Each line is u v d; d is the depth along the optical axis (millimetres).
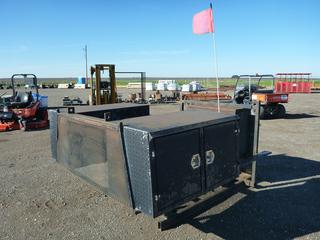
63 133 3898
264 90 13250
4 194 4594
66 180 5184
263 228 3488
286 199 4273
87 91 39375
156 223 3619
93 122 3205
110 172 3023
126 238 3297
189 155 2877
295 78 31922
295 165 5863
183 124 2869
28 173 5598
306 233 3381
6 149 7527
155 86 38281
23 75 10727
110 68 14211
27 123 10320
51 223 3680
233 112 4234
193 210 3273
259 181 4969
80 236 3359
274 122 11898
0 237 3381
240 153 4375
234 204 4117
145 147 2545
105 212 3941
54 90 42156
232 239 3260
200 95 17125
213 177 3178
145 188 2623
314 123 11547
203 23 5023
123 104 5305
